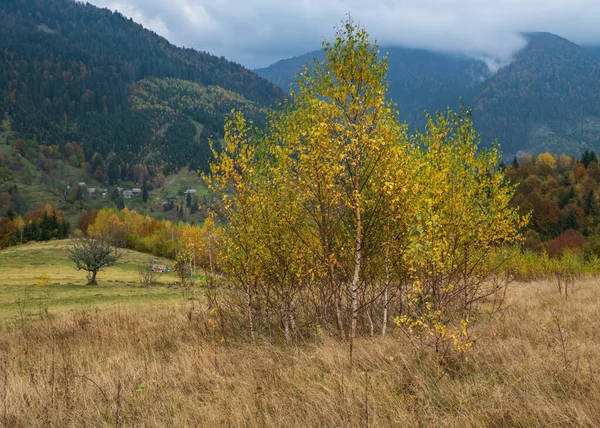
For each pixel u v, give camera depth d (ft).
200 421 20.04
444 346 26.86
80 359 33.19
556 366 22.21
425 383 22.08
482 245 36.60
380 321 40.65
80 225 452.35
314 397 21.11
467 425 16.93
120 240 340.80
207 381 26.21
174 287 138.21
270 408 20.95
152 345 38.32
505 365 23.40
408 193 30.83
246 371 27.37
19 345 42.09
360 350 28.60
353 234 32.65
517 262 95.40
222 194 36.29
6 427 21.01
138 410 22.26
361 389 21.56
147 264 253.44
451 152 36.94
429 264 26.40
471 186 35.88
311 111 31.30
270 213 36.88
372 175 32.63
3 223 348.18
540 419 17.12
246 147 35.55
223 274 40.22
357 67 30.63
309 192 31.14
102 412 22.15
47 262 226.79
